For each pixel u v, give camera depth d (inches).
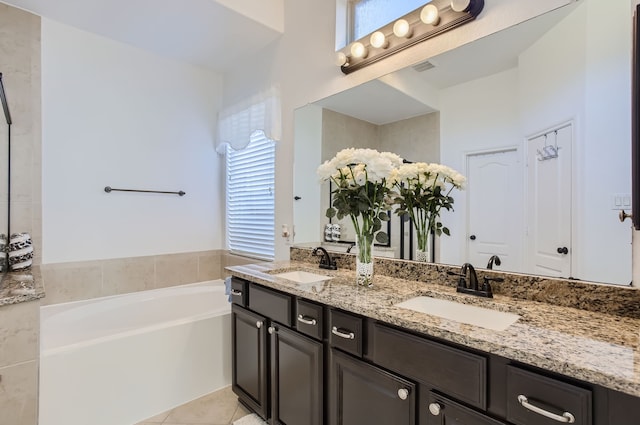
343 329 54.3
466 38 63.3
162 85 120.5
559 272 51.1
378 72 78.3
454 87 65.2
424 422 43.8
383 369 48.8
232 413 80.0
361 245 64.7
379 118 77.9
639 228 41.9
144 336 79.4
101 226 107.7
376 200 64.2
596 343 35.9
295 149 100.7
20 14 93.1
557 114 51.6
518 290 54.8
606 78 46.6
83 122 104.0
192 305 118.6
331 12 89.9
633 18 42.8
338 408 55.7
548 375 33.4
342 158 62.7
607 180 46.4
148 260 117.3
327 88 90.4
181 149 125.6
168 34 105.6
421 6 70.1
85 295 104.3
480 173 61.5
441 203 66.6
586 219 48.4
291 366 65.2
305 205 96.7
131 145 113.7
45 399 66.7
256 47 113.3
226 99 132.6
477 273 59.9
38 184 96.3
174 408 82.3
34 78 95.6
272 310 69.9
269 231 114.6
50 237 98.4
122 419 75.5
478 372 38.3
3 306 60.4
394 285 64.5
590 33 48.3
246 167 126.6
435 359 42.1
